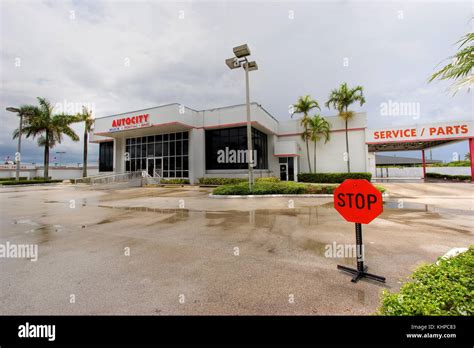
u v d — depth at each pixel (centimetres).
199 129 2130
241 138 1995
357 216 310
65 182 3077
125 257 397
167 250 430
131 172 2242
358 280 300
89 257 399
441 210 789
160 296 269
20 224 661
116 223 664
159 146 2347
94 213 826
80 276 325
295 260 372
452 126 1933
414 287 212
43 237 527
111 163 2783
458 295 186
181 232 559
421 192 1301
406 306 180
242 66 1305
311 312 232
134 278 317
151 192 1570
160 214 793
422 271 249
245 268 344
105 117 2330
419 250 407
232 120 1980
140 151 2466
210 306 247
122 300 262
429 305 177
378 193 293
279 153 2270
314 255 394
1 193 1642
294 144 2214
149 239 504
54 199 1262
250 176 1245
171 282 303
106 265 364
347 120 2222
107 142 2836
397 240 467
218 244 463
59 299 267
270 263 362
